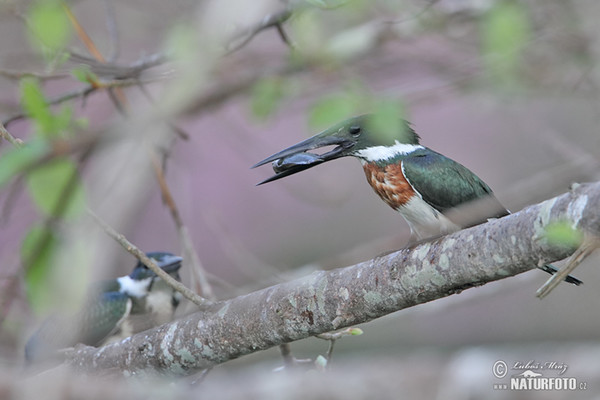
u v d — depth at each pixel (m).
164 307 11.76
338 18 11.62
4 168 5.72
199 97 11.15
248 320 7.34
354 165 17.56
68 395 6.92
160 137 11.73
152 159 10.82
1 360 9.42
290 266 17.19
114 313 11.42
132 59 13.52
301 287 7.16
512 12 10.93
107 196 11.27
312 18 10.44
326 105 9.41
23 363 9.60
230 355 7.54
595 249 5.78
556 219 5.83
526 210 6.09
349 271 7.01
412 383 9.01
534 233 5.96
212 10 8.94
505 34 10.88
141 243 16.28
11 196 8.46
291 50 10.67
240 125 17.00
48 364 8.79
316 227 17.56
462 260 6.37
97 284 11.48
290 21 10.46
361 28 11.52
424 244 6.69
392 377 9.02
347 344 15.04
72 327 10.32
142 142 10.55
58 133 6.54
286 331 7.23
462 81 12.27
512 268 6.18
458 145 17.31
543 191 10.28
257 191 17.39
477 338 15.54
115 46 10.48
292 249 17.34
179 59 8.70
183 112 10.33
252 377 8.46
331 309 7.01
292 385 8.27
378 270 6.83
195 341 7.57
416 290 6.66
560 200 5.86
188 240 10.62
